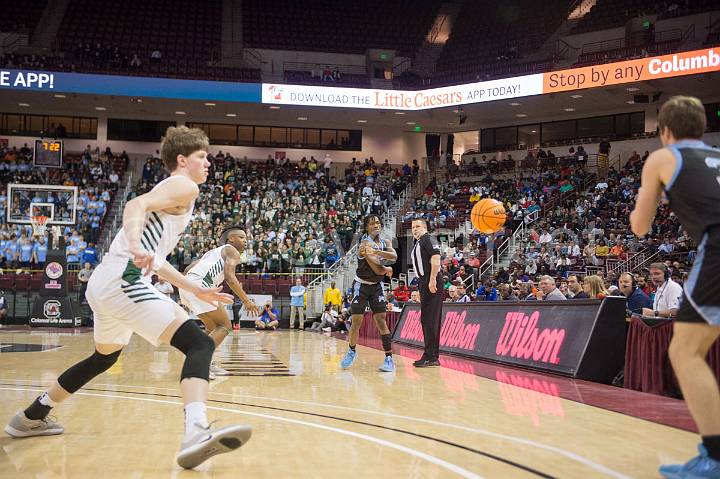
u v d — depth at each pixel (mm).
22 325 18906
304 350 10430
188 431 2607
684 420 3844
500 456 2877
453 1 31938
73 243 20828
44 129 29281
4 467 2695
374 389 5344
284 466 2707
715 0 22625
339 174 30656
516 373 6684
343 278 21297
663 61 20422
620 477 2502
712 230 2471
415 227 7656
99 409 4219
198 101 26703
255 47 29016
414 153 31812
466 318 9062
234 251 6344
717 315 2395
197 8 30156
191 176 3125
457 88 25141
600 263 17391
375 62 29219
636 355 5594
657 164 2650
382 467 2684
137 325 2895
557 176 24234
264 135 30953
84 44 25672
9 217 18891
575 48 25312
